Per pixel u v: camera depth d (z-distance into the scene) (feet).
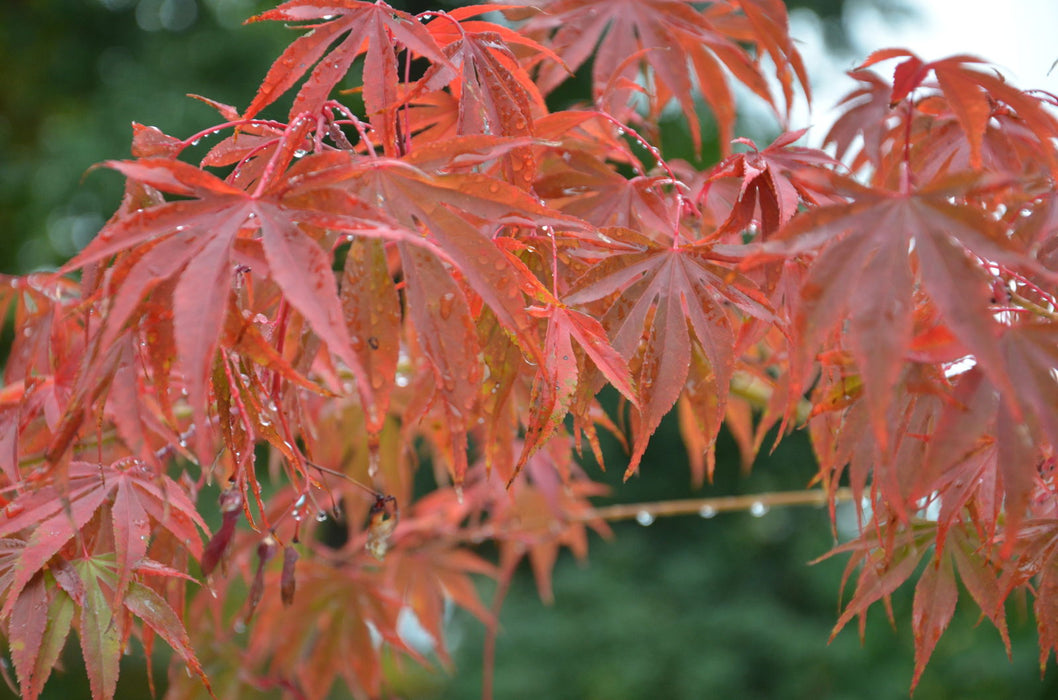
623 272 2.27
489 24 2.37
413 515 3.54
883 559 2.36
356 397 2.94
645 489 11.09
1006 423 2.13
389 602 3.06
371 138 2.39
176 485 2.31
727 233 2.31
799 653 9.46
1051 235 2.35
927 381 2.15
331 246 2.17
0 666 2.29
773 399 2.48
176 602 2.38
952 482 2.26
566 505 3.57
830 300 2.12
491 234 2.28
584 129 2.58
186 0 9.57
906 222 2.12
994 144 2.48
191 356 2.06
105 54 9.88
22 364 2.56
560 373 2.19
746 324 2.35
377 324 2.15
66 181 8.80
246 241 2.11
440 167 2.19
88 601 2.24
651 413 2.24
